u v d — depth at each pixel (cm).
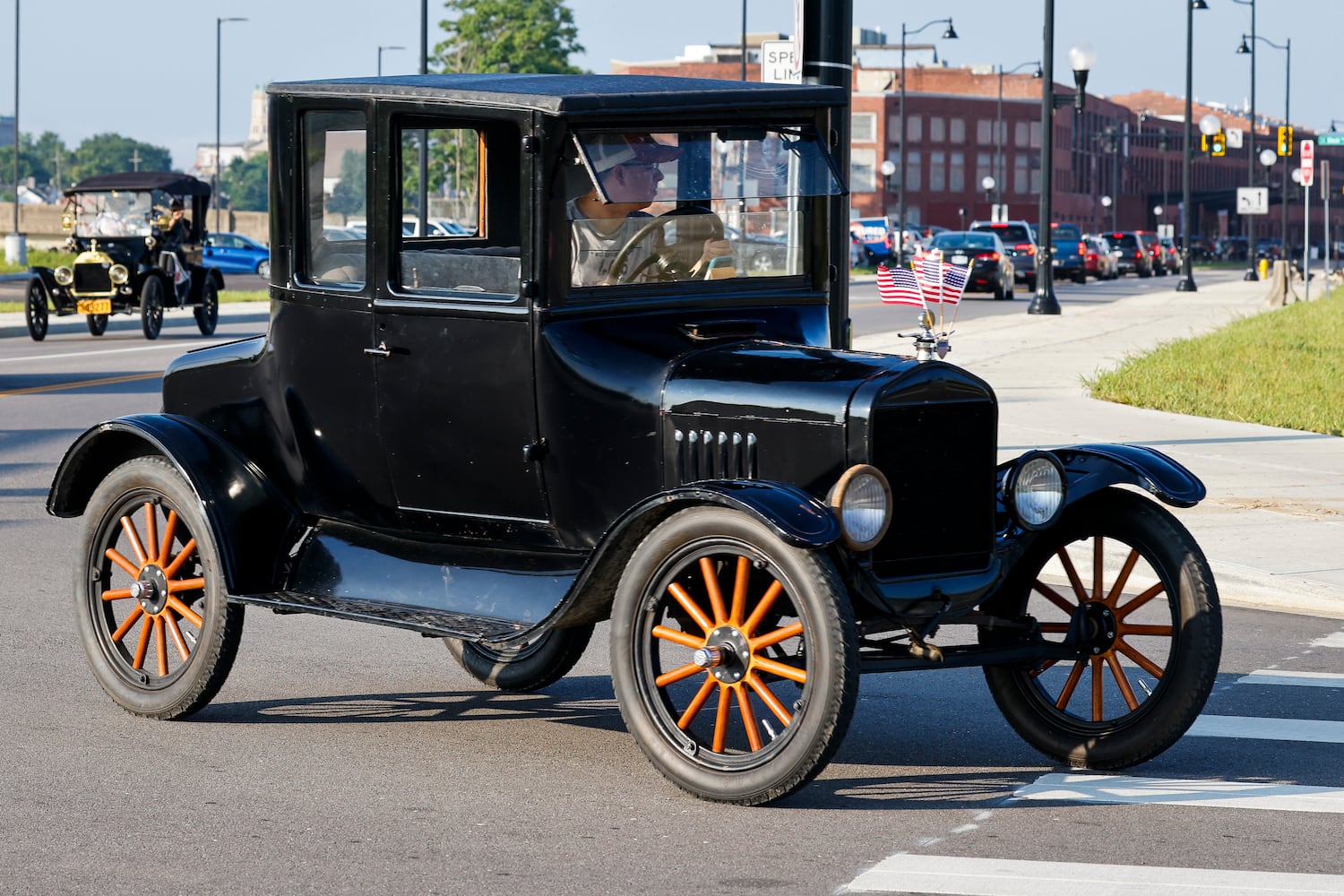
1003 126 12850
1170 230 8894
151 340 3191
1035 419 1786
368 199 735
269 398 781
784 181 744
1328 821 635
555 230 686
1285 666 911
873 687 860
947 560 669
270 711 795
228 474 773
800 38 1174
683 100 707
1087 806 652
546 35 10294
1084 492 694
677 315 717
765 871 568
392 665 895
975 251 4688
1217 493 1377
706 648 633
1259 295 5147
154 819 625
